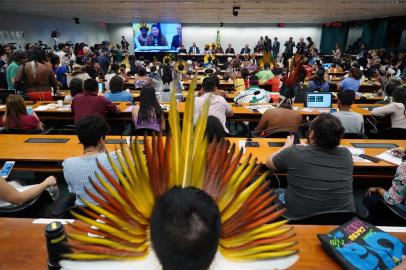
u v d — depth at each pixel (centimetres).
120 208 50
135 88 620
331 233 106
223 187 55
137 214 50
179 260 42
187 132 56
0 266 96
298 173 159
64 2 891
